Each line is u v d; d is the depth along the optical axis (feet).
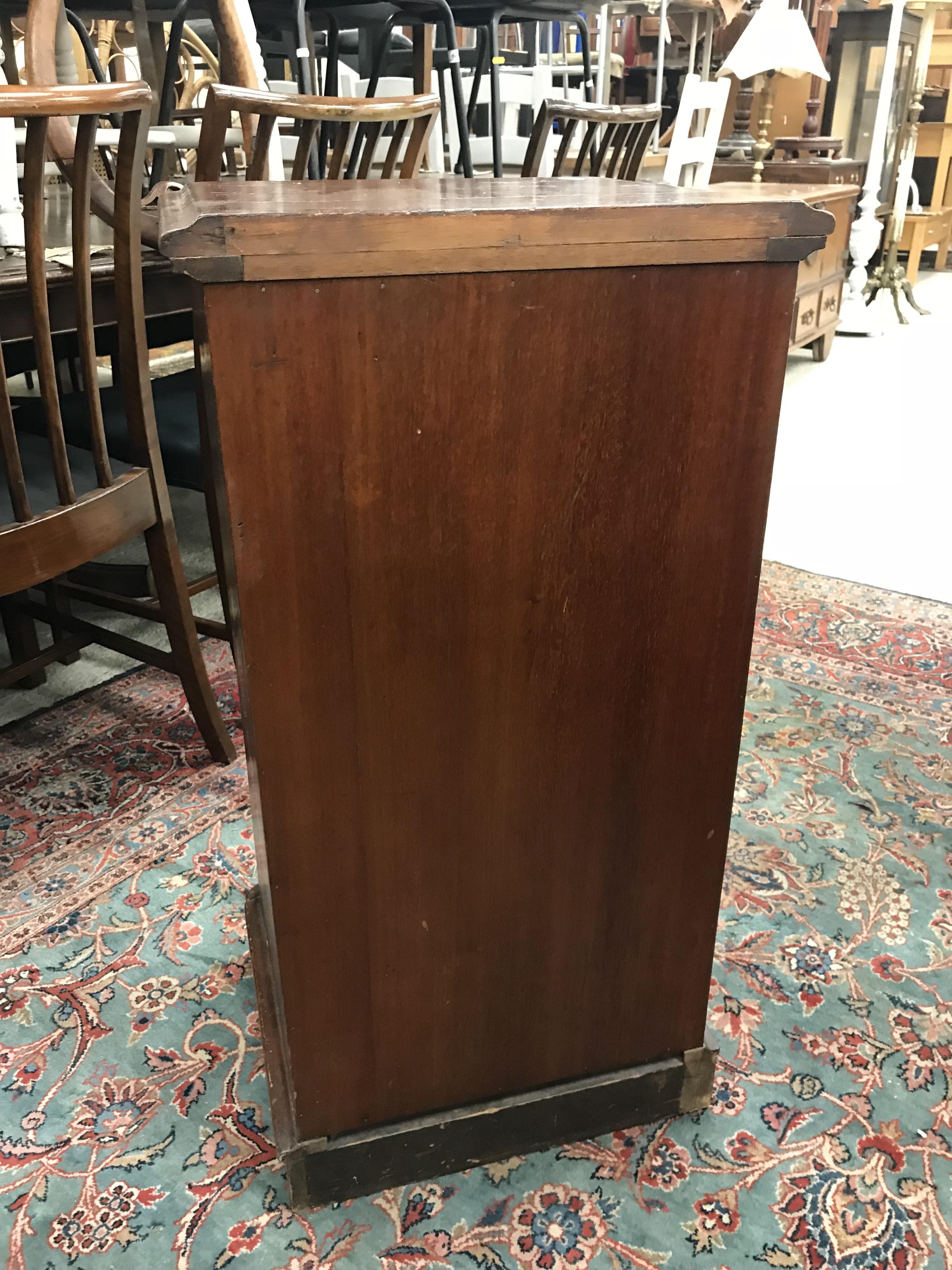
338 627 2.50
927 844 5.03
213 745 5.60
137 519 4.90
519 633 2.66
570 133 7.29
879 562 8.33
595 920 3.17
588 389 2.40
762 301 2.41
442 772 2.78
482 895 3.00
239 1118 3.61
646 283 2.32
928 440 11.55
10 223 5.39
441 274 2.19
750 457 2.59
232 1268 3.12
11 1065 3.81
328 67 8.63
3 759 5.68
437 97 5.40
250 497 2.28
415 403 2.31
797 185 14.14
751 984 4.19
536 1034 3.31
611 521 2.58
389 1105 3.26
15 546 4.32
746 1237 3.22
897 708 6.21
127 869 4.83
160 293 5.44
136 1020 4.01
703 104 9.52
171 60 7.66
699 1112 3.64
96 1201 3.33
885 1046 3.90
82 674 6.63
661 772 2.98
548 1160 3.48
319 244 2.07
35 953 4.33
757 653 6.87
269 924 3.62
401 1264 3.14
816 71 12.93
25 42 4.72
